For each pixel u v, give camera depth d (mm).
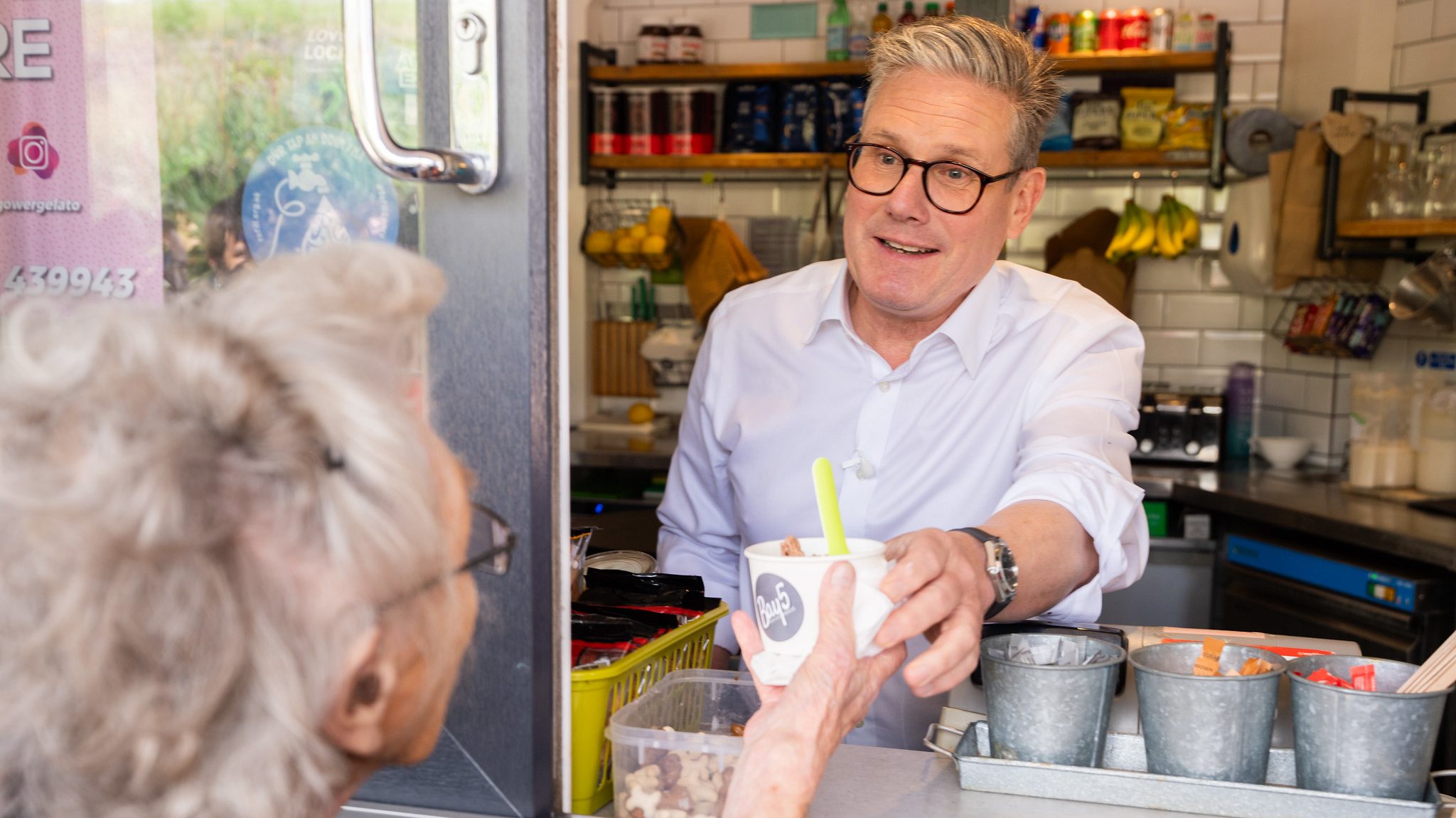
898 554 947
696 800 984
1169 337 4066
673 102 4082
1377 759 925
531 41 887
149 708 464
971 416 1652
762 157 3998
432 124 907
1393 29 3486
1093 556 1286
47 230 1010
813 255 3990
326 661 509
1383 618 2684
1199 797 965
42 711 469
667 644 1132
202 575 471
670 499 1904
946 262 1498
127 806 487
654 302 4402
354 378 537
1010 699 1017
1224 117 3742
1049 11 4027
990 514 1655
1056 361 1625
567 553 968
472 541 788
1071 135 3832
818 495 870
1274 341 3930
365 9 840
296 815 515
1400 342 3453
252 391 500
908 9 4004
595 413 4469
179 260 992
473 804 965
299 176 960
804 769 784
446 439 929
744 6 4227
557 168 919
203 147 973
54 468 471
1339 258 3424
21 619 467
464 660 948
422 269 604
